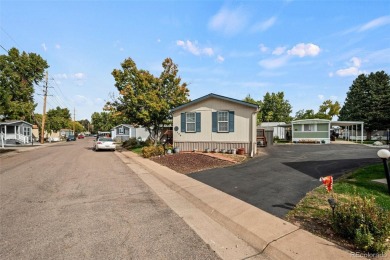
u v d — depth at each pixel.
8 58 35.84
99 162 13.71
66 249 3.52
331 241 3.58
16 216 4.86
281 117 47.75
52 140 46.44
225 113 16.09
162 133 23.31
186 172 9.95
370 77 45.78
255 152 15.53
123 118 20.91
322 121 27.47
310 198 5.62
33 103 35.94
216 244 3.76
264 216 4.70
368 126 35.41
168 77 21.38
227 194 6.38
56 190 7.04
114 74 20.55
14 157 16.33
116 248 3.56
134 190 7.20
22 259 3.23
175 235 4.06
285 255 3.30
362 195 5.52
